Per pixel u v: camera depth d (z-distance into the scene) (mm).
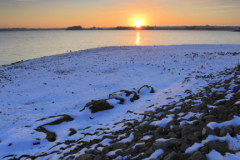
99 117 10242
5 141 7629
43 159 5793
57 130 9047
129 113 10016
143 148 4215
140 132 5578
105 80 19734
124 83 18250
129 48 51969
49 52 63125
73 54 43969
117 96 12695
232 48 43938
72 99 14016
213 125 4168
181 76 19297
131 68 25531
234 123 4027
